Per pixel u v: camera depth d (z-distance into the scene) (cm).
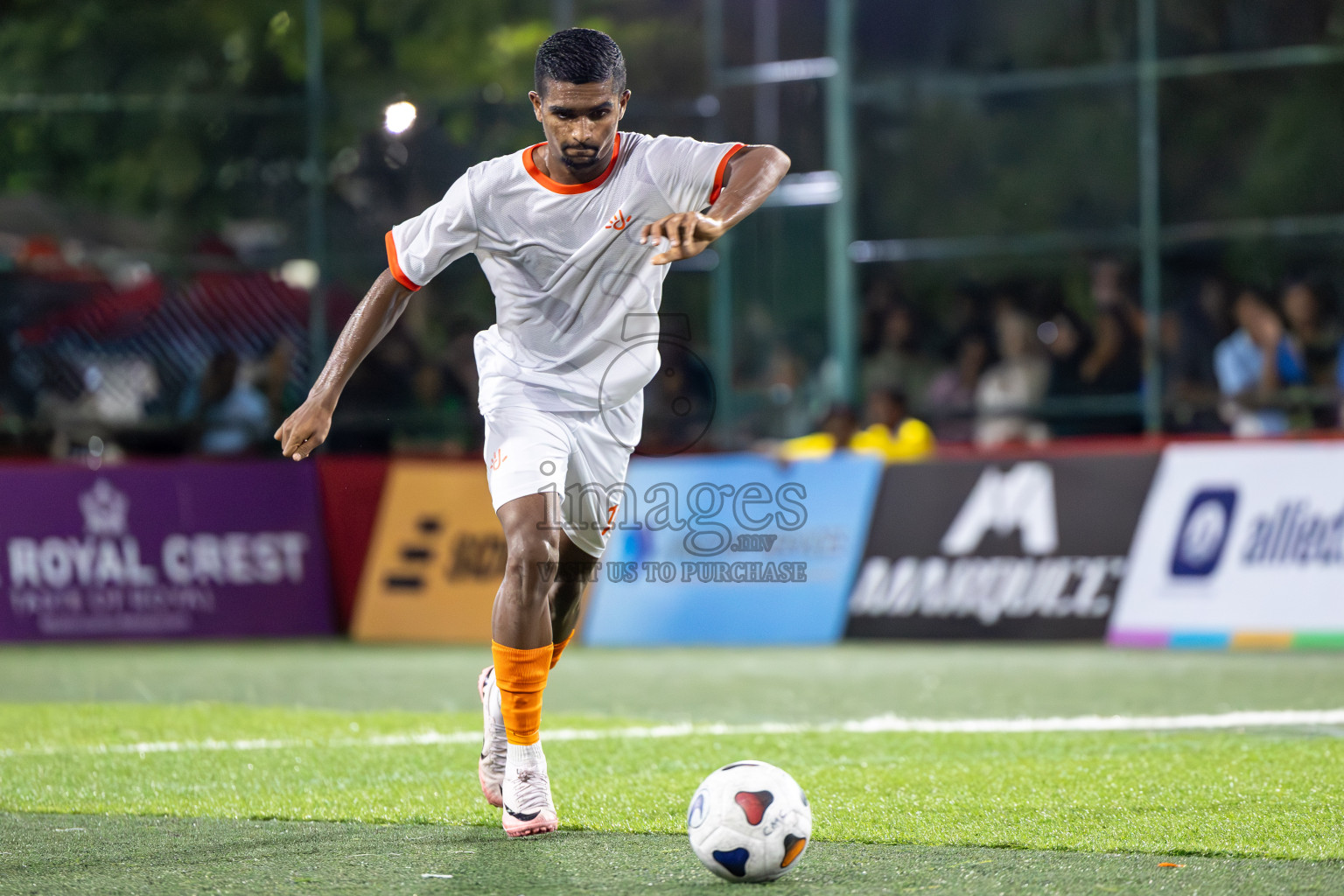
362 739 1997
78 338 4234
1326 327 3972
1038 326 4184
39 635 3628
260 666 3067
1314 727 2012
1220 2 4119
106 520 3681
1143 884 1143
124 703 2469
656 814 1445
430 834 1374
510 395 1417
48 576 3656
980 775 1645
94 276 4253
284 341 4269
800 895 1120
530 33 5181
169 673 2948
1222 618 3189
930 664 2936
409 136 4372
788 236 4322
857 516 3484
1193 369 4038
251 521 3703
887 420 3797
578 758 1809
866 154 4362
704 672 2855
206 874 1216
